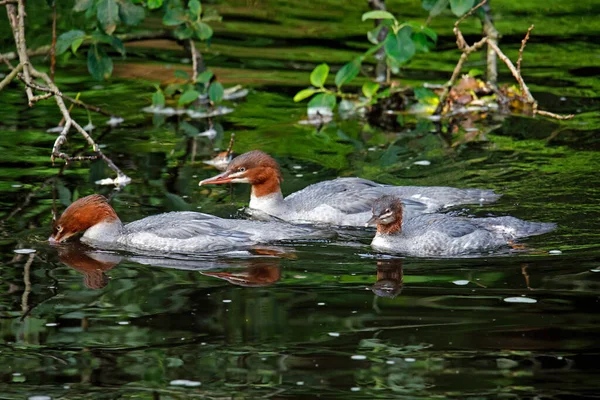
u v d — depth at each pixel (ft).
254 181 48.39
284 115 63.31
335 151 56.44
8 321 33.68
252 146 56.85
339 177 51.65
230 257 41.32
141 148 55.88
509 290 36.24
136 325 33.35
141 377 29.50
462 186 49.67
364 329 32.76
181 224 43.37
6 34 72.23
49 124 59.62
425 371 29.73
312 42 77.36
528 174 51.11
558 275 37.70
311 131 60.29
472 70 67.67
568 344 31.32
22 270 38.96
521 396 28.07
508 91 66.33
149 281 37.96
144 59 73.26
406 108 65.62
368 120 63.05
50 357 30.94
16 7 63.05
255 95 67.10
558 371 29.58
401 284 37.32
